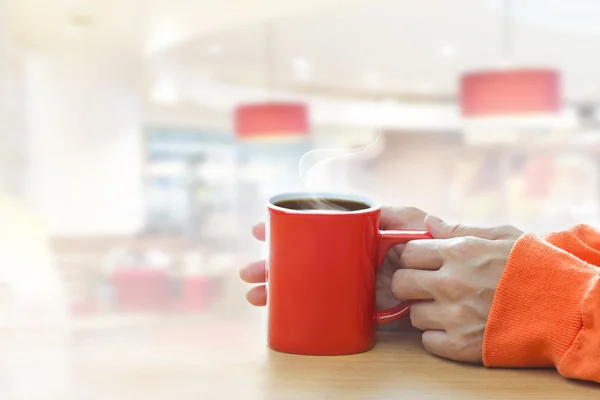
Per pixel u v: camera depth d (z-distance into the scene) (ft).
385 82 24.61
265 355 1.66
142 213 18.17
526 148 27.17
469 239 1.65
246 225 20.67
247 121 14.60
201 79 21.38
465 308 1.60
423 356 1.68
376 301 1.93
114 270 9.04
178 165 21.75
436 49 18.47
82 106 16.61
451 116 28.19
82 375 1.50
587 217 21.44
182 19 12.33
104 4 11.02
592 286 1.48
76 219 16.57
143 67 17.69
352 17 14.49
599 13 15.02
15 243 6.99
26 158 15.70
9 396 1.37
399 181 26.91
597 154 26.84
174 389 1.42
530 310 1.56
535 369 1.59
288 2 11.31
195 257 10.72
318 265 1.64
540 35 16.75
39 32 13.47
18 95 15.42
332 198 1.87
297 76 22.93
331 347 1.66
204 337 1.82
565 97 27.07
